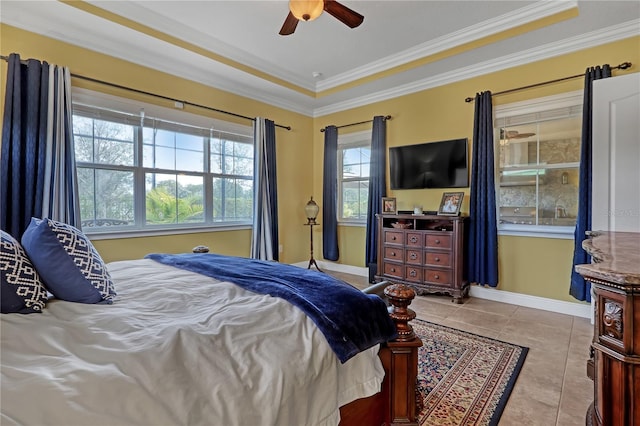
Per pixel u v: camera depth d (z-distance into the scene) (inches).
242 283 58.9
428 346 98.3
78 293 47.5
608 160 107.2
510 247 140.1
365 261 187.0
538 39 121.5
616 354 43.6
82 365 30.7
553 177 133.4
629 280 40.2
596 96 109.3
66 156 111.7
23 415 24.6
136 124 134.3
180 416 29.1
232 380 34.0
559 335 106.0
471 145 149.5
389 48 142.6
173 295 53.0
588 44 119.5
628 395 42.6
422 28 126.0
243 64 150.3
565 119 127.9
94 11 105.2
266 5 111.6
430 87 161.6
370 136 186.7
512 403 70.6
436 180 160.2
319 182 214.4
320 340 43.4
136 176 136.2
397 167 173.9
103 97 123.6
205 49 135.3
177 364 33.1
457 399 72.1
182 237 148.9
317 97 187.6
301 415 37.9
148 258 91.0
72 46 116.4
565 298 127.4
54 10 102.4
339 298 51.6
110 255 126.3
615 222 106.0
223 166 167.9
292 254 203.3
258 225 172.9
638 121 101.9
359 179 196.2
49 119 107.9
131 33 116.3
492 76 143.0
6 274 40.7
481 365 86.7
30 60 104.9
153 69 138.1
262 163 175.3
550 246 130.6
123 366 31.0
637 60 111.4
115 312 44.0
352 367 47.8
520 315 125.0
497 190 145.3
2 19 102.2
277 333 42.1
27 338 34.5
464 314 126.0
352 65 160.6
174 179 148.8
